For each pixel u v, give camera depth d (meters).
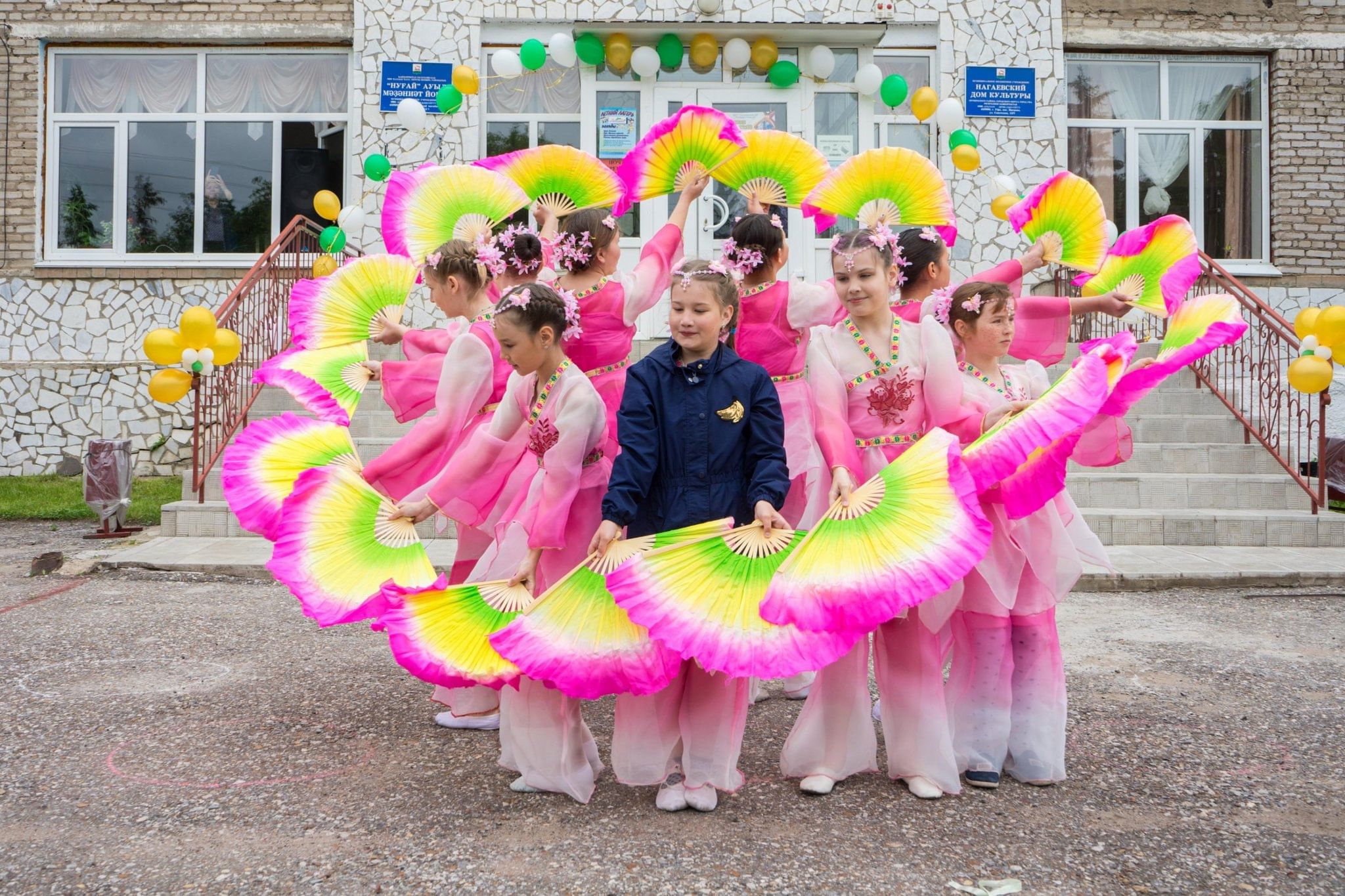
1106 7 10.08
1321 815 2.69
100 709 3.55
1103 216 3.53
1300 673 4.05
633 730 2.77
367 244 9.64
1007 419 2.77
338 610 2.90
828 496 3.32
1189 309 2.99
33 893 2.24
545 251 3.60
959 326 3.17
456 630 2.77
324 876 2.33
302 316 3.55
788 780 2.97
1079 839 2.54
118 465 7.03
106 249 10.16
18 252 9.93
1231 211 10.47
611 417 3.11
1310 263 10.22
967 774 2.94
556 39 8.20
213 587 5.60
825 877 2.32
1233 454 7.51
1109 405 2.88
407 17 9.66
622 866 2.38
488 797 2.81
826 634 2.54
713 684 2.76
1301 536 6.72
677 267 2.87
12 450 9.77
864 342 3.07
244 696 3.72
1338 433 8.72
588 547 2.92
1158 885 2.29
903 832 2.58
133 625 4.75
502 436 3.02
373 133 9.65
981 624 2.96
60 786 2.86
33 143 9.95
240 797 2.79
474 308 3.58
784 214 9.55
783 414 3.17
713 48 9.40
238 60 10.18
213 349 6.17
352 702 3.67
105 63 10.14
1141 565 6.02
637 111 9.68
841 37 9.52
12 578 5.79
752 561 2.64
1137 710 3.61
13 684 3.84
